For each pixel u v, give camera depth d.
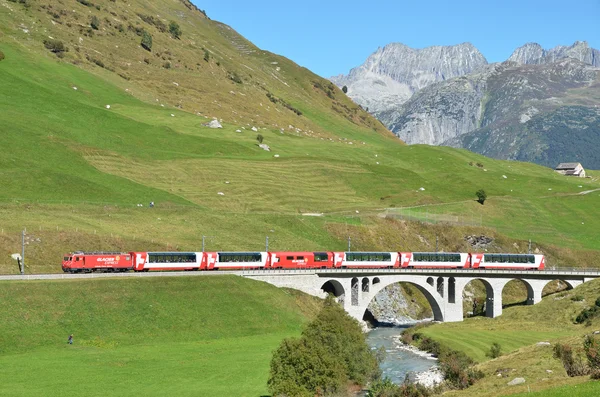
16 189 159.25
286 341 77.19
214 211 177.50
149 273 122.62
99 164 191.75
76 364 87.31
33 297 104.44
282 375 74.19
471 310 173.50
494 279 155.25
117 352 95.38
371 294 143.88
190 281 121.75
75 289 109.50
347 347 83.38
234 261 133.62
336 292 144.00
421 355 115.06
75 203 160.25
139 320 107.56
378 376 85.19
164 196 181.50
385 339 132.38
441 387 75.94
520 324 138.25
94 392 75.69
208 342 105.75
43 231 136.00
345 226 185.00
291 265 138.88
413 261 151.75
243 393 77.44
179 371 86.62
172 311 112.00
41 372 82.75
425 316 169.25
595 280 154.88
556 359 77.25
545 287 191.75
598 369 64.31
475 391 70.00
